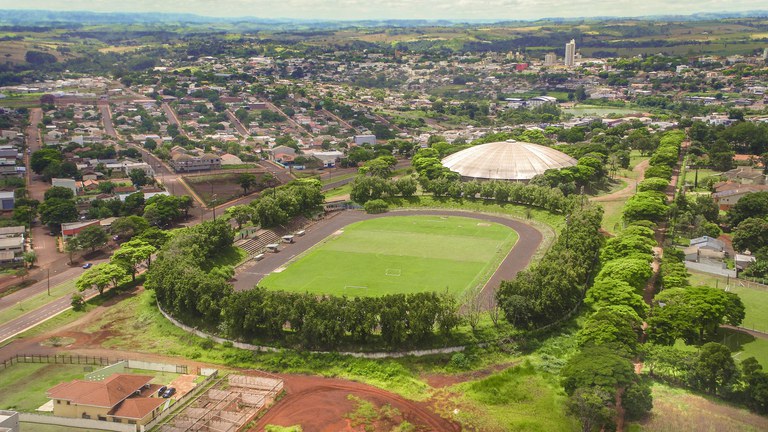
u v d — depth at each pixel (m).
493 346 197.12
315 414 164.38
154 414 161.88
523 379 179.00
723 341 195.75
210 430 155.62
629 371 158.50
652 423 152.75
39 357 198.88
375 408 166.38
